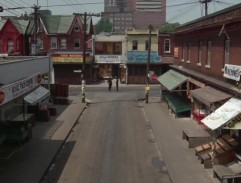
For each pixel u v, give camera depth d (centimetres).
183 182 1794
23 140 2381
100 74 6950
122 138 2711
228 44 2367
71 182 1836
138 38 6347
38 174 1900
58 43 6594
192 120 3284
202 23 2953
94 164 2109
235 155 1944
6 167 1998
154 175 1939
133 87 5984
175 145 2448
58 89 4188
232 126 1772
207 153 2077
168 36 6359
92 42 6650
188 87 3394
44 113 3200
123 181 1853
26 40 6581
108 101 4566
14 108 2742
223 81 2412
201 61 3069
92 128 3045
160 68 6375
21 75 2664
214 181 1805
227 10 2272
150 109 3925
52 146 2409
